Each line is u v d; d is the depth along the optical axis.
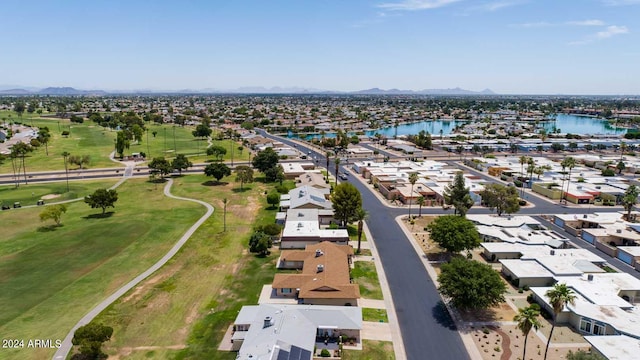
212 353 55.00
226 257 86.88
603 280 73.56
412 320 63.97
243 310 62.34
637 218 113.75
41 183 150.50
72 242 92.38
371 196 139.38
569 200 134.12
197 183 154.62
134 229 100.75
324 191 133.62
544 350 56.41
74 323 61.22
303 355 51.22
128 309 65.50
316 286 67.94
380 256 88.50
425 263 85.19
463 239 83.25
